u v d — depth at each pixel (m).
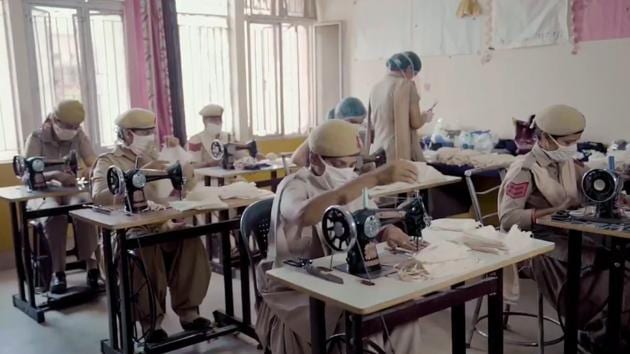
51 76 4.93
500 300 2.18
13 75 4.76
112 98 5.29
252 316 3.49
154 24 5.38
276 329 2.26
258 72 6.34
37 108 4.87
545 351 2.98
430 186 3.75
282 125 6.62
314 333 1.90
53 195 3.62
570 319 2.63
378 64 6.18
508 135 5.12
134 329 3.04
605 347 2.64
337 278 1.87
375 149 4.13
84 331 3.45
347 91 6.57
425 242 2.20
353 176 2.29
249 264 3.00
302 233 2.24
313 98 6.77
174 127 5.59
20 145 4.83
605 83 4.47
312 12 6.69
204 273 3.20
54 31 4.91
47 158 4.02
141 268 2.99
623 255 2.48
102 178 3.18
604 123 4.51
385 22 6.03
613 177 2.55
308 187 2.29
